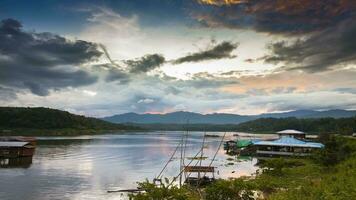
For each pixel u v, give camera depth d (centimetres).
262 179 5003
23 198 4734
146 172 7362
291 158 8869
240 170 7569
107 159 9850
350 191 3250
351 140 8475
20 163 8350
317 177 5366
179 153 12075
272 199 3353
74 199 4731
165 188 2594
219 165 8581
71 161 9100
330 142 6862
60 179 6278
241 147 12300
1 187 5409
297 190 3744
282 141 10031
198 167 5872
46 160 9125
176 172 7356
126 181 6184
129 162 9212
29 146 9625
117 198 4822
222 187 3425
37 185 5647
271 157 9544
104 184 5866
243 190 3619
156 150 13350
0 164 8075
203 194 3881
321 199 3145
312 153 8350
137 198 2592
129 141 19500
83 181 6122
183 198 2550
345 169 5372
